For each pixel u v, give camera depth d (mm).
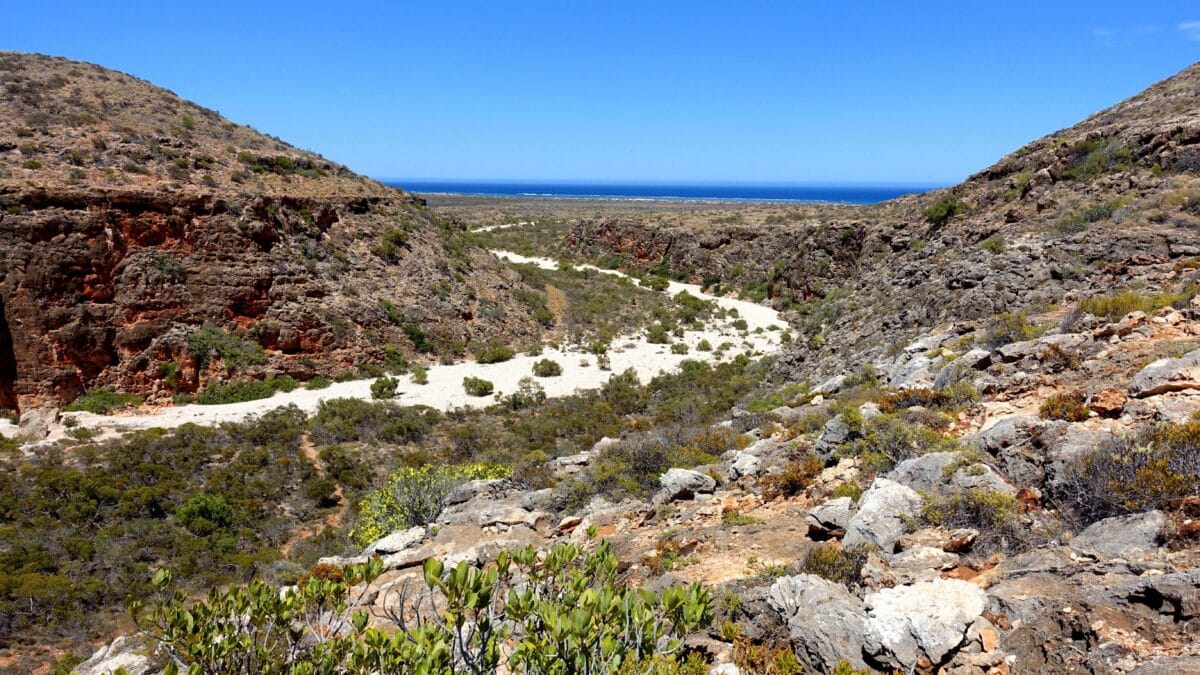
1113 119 32438
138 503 19516
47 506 18906
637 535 9477
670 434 15578
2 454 23234
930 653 4555
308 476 22641
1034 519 6500
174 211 34219
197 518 19016
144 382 31609
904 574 5871
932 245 29953
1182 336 10352
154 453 23375
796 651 5180
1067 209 23469
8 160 33000
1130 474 6098
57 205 31156
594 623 4383
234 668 4875
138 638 8688
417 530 11500
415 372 36875
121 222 32750
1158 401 7641
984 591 5223
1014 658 4473
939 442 8828
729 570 7391
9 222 29547
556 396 34250
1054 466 6926
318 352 36094
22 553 16422
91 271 31391
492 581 4574
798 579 5789
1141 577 4703
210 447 24609
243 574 16422
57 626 14164
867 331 25438
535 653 4301
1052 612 4680
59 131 36906
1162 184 21531
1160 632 4180
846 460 9539
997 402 10078
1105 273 18016
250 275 35438
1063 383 9883
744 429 14820
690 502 10312
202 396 32000
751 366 36719
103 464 22391
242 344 34312
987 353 12055
